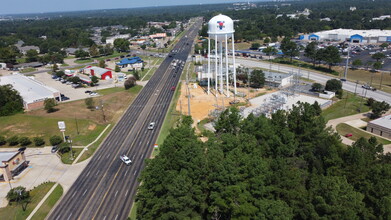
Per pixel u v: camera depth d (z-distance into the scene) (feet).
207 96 497.87
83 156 322.14
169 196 176.86
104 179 279.90
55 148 337.93
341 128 359.46
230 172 183.01
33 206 243.81
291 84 554.46
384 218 161.27
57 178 283.59
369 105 435.94
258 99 467.52
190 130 270.26
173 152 223.30
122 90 558.97
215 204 177.27
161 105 475.31
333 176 186.29
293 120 265.13
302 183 194.39
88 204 245.24
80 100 497.87
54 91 497.05
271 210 156.97
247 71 577.84
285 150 226.17
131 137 364.99
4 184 275.80
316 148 232.73
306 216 164.66
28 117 419.13
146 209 194.18
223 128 288.71
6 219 229.04
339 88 480.64
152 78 651.25
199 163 198.29
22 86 529.86
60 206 243.60
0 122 408.46
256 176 184.14
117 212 234.17
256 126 269.85
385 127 330.95
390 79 566.36
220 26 446.60
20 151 302.66
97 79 591.37
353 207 161.48
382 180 179.22
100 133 378.73
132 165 302.25
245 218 163.32
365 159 207.82
